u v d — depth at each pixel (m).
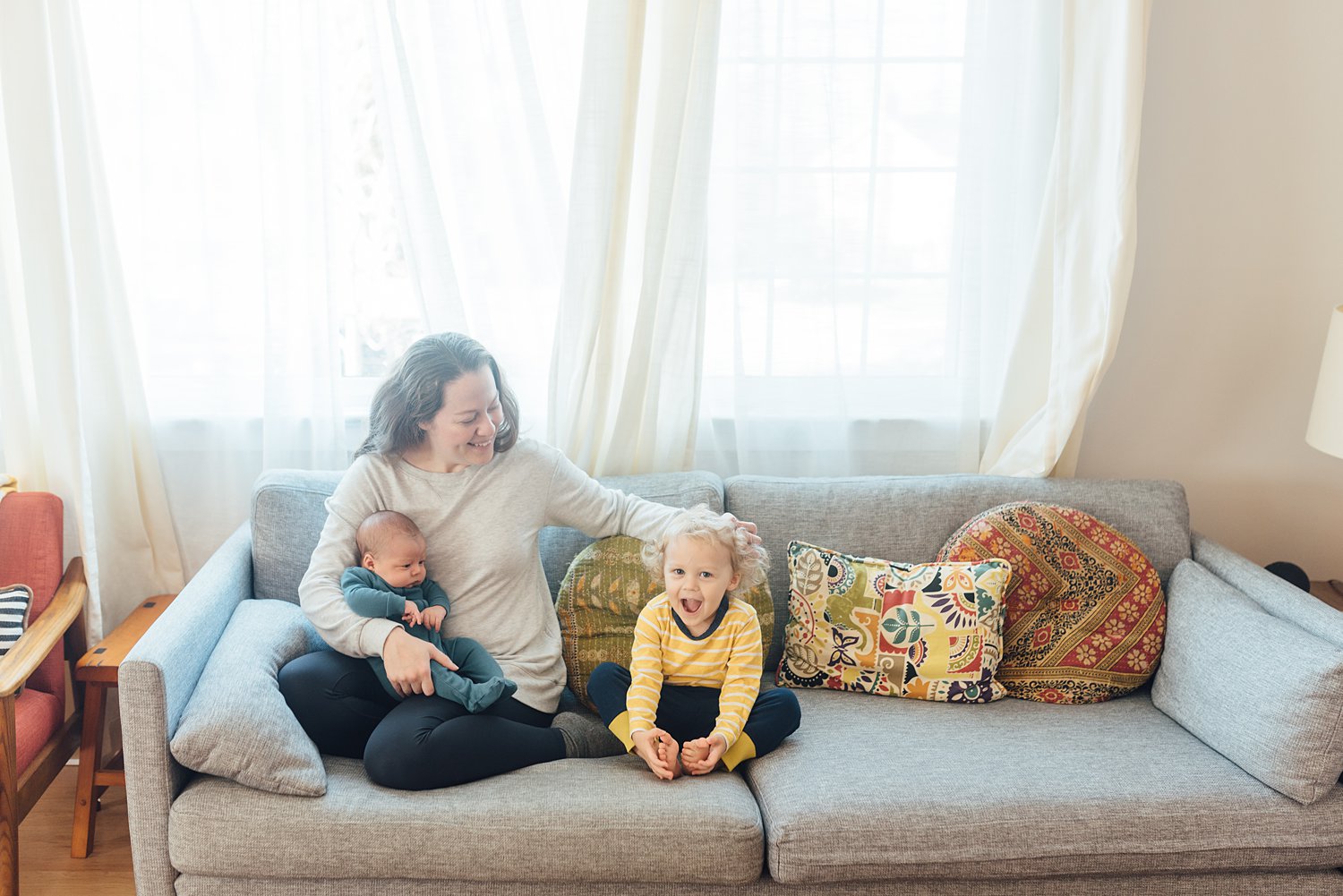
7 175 2.31
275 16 2.28
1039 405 2.54
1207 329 2.63
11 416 2.38
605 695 1.99
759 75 2.39
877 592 2.21
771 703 1.97
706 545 1.94
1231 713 1.91
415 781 1.78
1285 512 2.72
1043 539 2.24
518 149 2.40
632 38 2.27
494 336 2.48
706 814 1.73
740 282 2.48
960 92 2.46
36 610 2.24
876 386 2.59
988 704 2.15
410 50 2.33
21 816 2.00
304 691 1.89
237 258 2.45
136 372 2.44
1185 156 2.54
